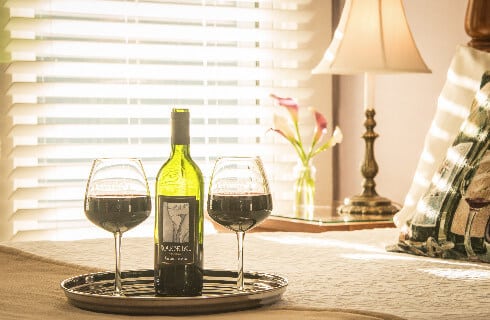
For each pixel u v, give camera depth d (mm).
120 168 1317
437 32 3084
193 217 1301
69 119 3602
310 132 3693
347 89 3648
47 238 3271
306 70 3686
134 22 3410
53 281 1478
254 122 3736
